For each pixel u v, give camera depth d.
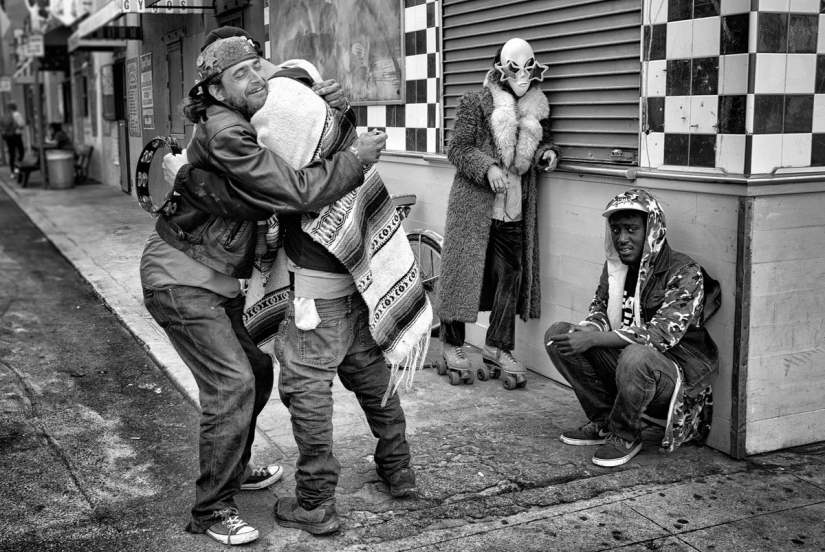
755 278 3.69
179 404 4.93
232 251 3.08
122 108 12.27
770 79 3.56
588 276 4.61
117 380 5.39
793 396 3.91
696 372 3.75
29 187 18.66
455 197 4.85
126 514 3.50
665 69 3.93
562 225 4.76
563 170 4.62
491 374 5.12
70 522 3.43
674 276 3.74
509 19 4.97
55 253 10.52
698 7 3.73
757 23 3.50
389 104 6.36
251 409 3.18
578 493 3.55
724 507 3.41
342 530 3.27
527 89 4.65
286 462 3.90
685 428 3.81
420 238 5.91
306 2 7.34
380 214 3.21
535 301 4.90
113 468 4.00
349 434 4.21
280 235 3.21
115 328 6.67
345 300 3.22
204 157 2.97
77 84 19.83
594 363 3.91
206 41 2.98
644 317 3.86
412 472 3.51
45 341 6.33
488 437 4.16
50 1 14.76
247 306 3.34
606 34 4.29
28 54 17.91
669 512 3.37
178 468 4.00
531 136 4.60
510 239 4.81
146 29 7.54
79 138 20.28
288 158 2.96
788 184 3.66
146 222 8.10
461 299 4.84
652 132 4.04
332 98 3.10
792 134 3.67
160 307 3.11
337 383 5.03
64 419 4.67
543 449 4.00
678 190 3.93
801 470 3.74
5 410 4.79
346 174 2.98
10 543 3.25
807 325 3.87
